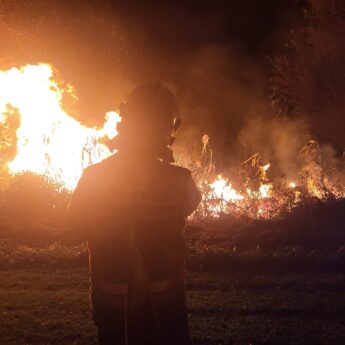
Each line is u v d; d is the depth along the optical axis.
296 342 5.56
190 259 8.10
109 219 3.59
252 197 11.28
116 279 3.55
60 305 6.47
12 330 5.77
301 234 9.16
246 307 6.45
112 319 3.55
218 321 6.05
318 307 6.50
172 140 3.80
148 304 3.54
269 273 7.84
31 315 6.16
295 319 6.17
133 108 3.71
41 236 9.28
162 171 3.70
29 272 7.82
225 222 9.93
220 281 7.42
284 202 10.83
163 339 3.56
